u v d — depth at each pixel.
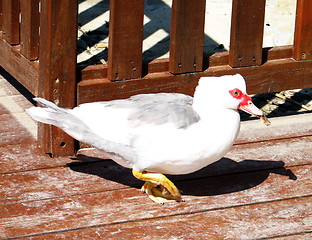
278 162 4.65
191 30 4.74
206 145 3.82
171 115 3.85
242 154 4.75
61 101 4.55
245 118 5.75
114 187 4.30
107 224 3.88
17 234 3.76
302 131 5.13
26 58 4.97
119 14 4.50
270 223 3.93
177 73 4.82
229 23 7.32
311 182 4.39
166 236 3.78
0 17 5.48
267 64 5.10
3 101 5.61
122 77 4.68
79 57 6.69
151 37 7.05
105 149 3.95
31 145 4.84
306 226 3.91
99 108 4.07
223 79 3.93
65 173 4.46
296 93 6.26
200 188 4.30
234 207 4.09
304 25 5.07
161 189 4.25
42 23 4.42
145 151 3.84
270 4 7.67
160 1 7.98
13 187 4.25
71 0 4.35
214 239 3.76
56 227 3.84
